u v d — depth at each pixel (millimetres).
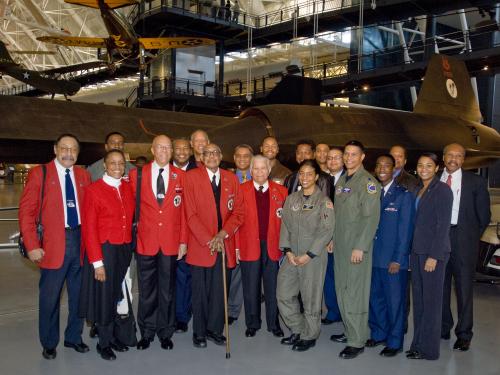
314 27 20953
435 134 11523
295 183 4984
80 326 4113
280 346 4312
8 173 33250
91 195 3865
